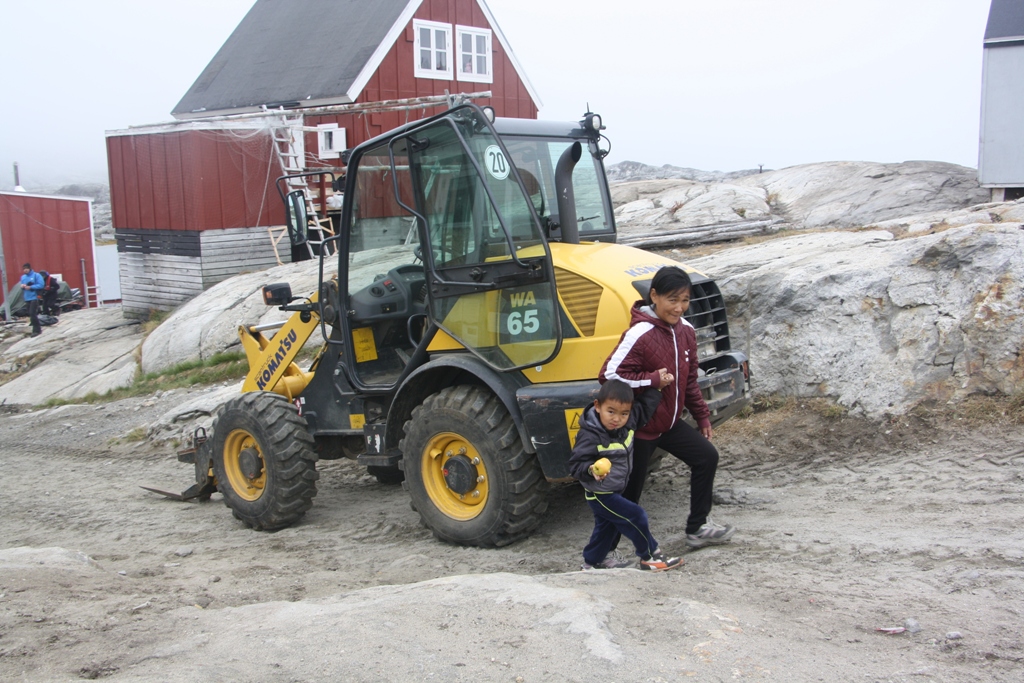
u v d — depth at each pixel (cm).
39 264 2566
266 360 721
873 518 518
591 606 376
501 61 2286
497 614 376
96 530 743
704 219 1388
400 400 592
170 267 1852
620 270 503
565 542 548
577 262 508
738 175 2391
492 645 347
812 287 755
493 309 531
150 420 1213
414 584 448
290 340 699
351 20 2183
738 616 376
